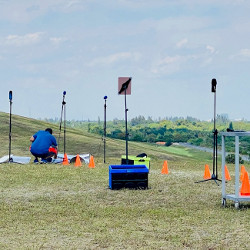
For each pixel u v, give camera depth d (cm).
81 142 5303
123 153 5047
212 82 1780
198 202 1392
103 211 1261
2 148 4066
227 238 994
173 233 1034
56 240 988
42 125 7044
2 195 1495
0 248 922
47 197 1465
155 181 1808
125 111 1883
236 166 1286
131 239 990
